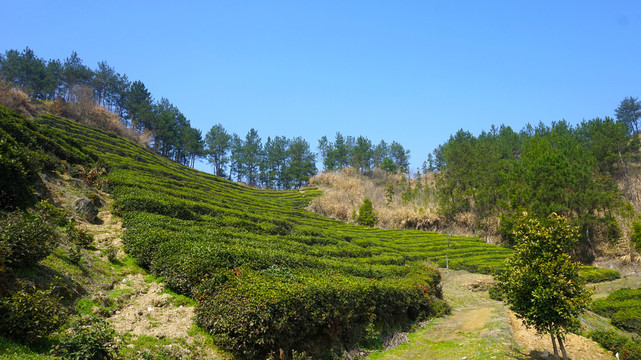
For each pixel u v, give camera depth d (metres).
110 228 21.16
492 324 20.70
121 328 11.52
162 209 25.08
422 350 17.22
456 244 50.47
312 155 107.62
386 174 99.25
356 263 29.09
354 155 102.38
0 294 9.56
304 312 13.10
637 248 42.69
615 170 60.59
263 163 102.06
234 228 27.78
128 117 85.06
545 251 16.22
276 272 16.42
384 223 64.19
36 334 8.93
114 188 27.64
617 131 60.94
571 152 56.38
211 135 99.62
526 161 56.06
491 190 59.19
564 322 15.18
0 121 23.22
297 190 88.25
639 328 25.20
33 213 16.89
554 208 46.94
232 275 14.51
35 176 19.59
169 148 89.12
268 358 11.37
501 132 83.31
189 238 19.31
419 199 69.75
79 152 31.97
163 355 10.50
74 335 8.98
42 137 27.27
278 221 36.72
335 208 68.56
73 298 12.12
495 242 55.09
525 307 15.95
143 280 15.97
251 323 11.45
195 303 14.62
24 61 67.75
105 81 79.81
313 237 35.00
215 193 44.47
